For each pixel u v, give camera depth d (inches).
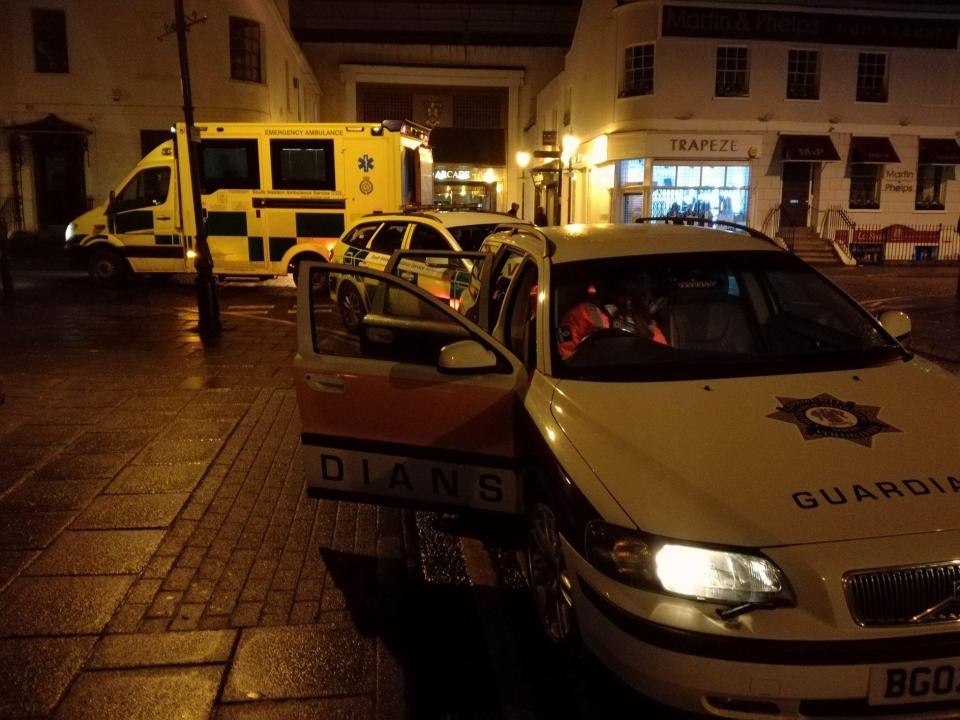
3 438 255.8
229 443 252.1
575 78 1162.0
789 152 976.3
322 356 168.9
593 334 158.2
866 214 1027.9
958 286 639.1
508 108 1466.5
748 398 135.8
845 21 975.6
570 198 1227.9
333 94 1417.3
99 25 908.6
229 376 345.7
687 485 113.8
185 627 146.9
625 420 130.8
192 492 211.5
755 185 997.8
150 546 179.6
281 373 352.5
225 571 168.9
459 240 418.0
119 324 484.7
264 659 137.0
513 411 152.9
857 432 124.3
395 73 1413.6
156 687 129.3
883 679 100.3
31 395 310.7
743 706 103.8
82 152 928.3
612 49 990.4
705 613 103.7
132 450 244.8
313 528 190.5
